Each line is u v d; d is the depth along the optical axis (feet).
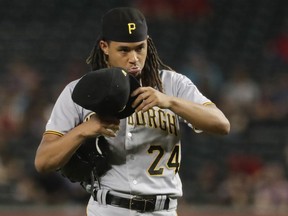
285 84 173.68
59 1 222.89
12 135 153.17
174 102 42.78
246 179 136.05
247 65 195.31
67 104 46.62
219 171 147.13
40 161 44.57
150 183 46.11
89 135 42.98
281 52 197.88
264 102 162.71
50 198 129.70
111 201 46.19
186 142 155.63
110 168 46.39
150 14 211.41
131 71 44.96
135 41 44.75
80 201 128.67
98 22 214.90
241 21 213.87
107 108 41.86
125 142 45.96
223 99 162.30
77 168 46.29
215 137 157.58
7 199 131.75
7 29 213.66
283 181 130.52
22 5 222.28
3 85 169.99
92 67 47.91
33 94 161.38
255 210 124.06
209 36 207.62
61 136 44.96
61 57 200.03
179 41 204.44
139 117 46.16
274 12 217.15
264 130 158.92
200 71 167.53
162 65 48.47
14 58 200.03
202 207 127.24
